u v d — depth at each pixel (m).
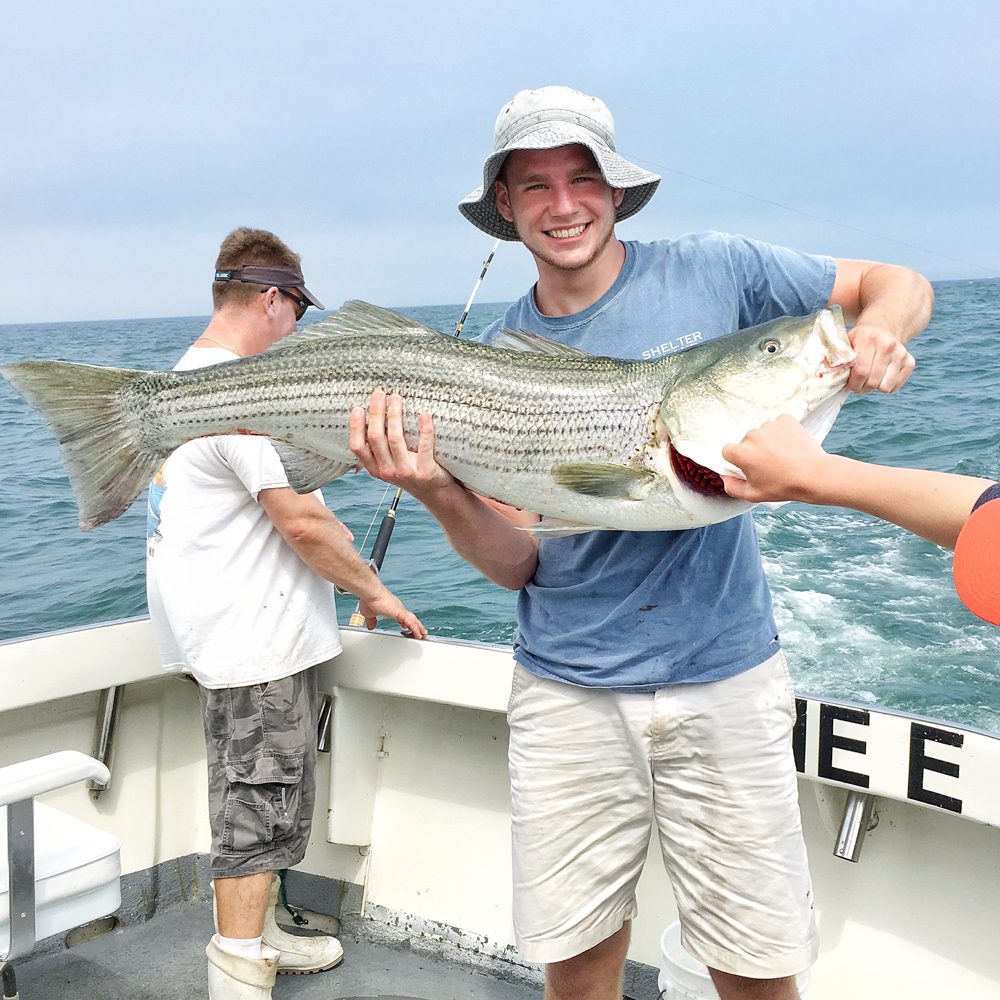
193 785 4.01
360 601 3.42
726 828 2.42
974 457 11.10
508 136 2.51
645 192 2.75
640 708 2.45
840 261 2.69
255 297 3.49
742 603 2.45
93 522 2.76
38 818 2.98
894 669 5.89
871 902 2.97
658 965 3.29
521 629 2.69
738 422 2.28
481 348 2.54
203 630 3.12
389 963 3.56
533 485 2.48
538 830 2.59
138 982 3.41
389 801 3.77
